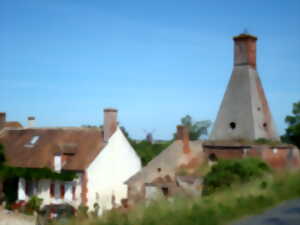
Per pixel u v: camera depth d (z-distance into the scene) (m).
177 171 29.30
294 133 39.78
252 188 15.31
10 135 40.22
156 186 30.03
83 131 36.62
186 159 29.91
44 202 33.84
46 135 37.75
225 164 20.88
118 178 35.25
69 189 32.94
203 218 11.52
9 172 34.91
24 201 33.84
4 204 34.72
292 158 25.59
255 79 26.91
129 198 31.44
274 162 24.19
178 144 31.06
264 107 26.86
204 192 20.67
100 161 33.72
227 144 25.47
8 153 37.19
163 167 30.86
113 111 35.16
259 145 24.09
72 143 35.25
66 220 15.59
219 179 20.20
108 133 34.88
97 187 33.22
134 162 36.94
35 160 34.75
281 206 13.27
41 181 34.56
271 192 14.55
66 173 32.72
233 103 26.69
